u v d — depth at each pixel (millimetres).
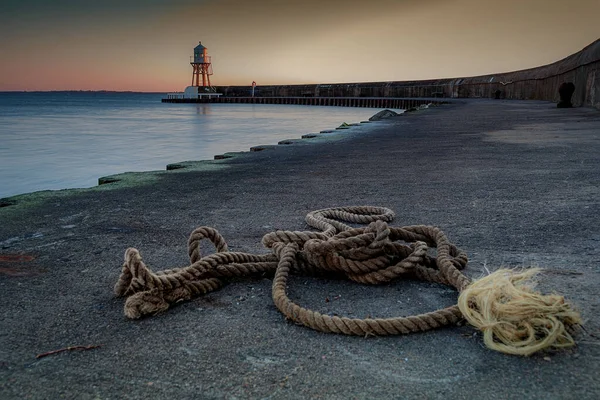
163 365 1497
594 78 17453
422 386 1371
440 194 4059
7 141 16922
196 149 14938
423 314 1694
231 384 1394
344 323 1658
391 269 2072
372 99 75000
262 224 3209
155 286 1865
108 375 1447
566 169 5117
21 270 2354
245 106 82000
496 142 8070
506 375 1411
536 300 1581
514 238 2768
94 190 4594
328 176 5188
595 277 2119
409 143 8484
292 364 1494
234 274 2127
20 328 1753
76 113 42688
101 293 2068
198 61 110438
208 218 3402
